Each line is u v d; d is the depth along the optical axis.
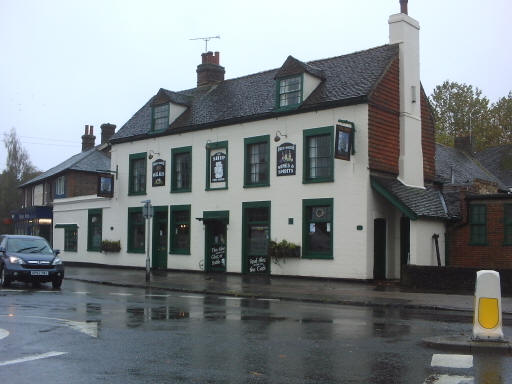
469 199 22.39
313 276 22.38
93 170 39.69
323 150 22.61
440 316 12.78
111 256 31.41
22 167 67.00
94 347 8.62
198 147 27.17
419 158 23.66
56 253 19.81
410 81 23.52
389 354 8.20
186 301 15.38
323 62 25.19
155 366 7.41
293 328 10.57
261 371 7.15
